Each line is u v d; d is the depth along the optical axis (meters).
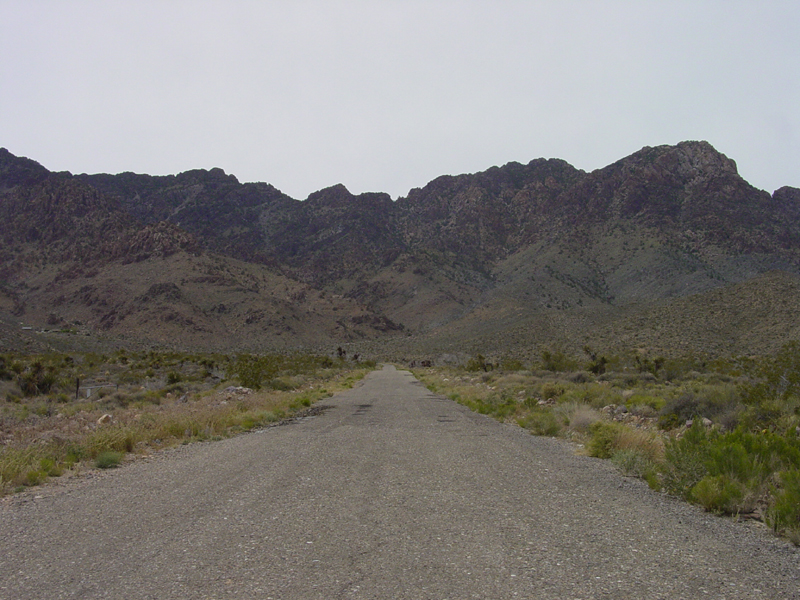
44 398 27.91
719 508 7.17
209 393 27.78
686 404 15.32
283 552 5.46
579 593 4.51
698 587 4.68
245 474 9.34
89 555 5.44
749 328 59.62
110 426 13.91
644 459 9.73
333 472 9.44
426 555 5.38
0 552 5.58
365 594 4.46
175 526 6.39
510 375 39.66
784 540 6.08
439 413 19.89
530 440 13.37
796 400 14.03
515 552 5.48
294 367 54.16
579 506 7.32
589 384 28.78
